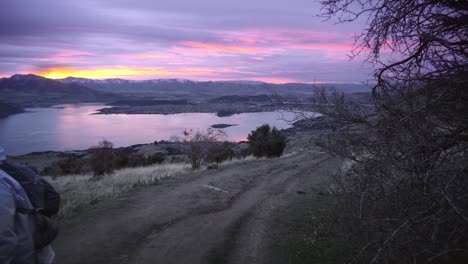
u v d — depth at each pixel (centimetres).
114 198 1023
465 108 390
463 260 402
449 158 372
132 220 822
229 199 1118
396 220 354
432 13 391
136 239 715
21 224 338
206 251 670
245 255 665
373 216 402
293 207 980
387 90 426
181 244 703
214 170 1638
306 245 665
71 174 2384
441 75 382
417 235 353
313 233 714
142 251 659
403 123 396
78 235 701
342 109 467
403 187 381
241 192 1228
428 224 357
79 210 878
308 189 1213
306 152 2233
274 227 818
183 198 1067
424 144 366
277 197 1145
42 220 360
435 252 371
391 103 422
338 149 470
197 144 1936
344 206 471
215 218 898
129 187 1200
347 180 499
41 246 356
